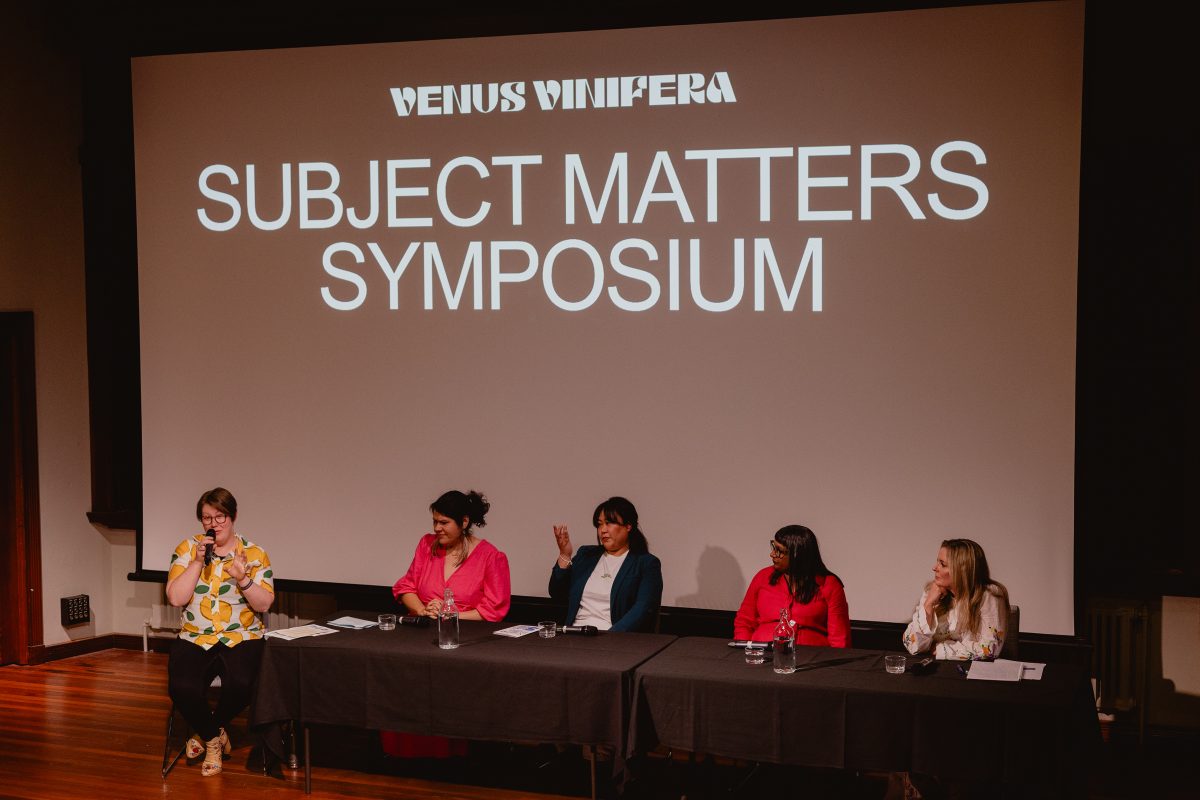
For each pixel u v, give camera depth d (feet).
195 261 18.86
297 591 18.49
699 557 16.63
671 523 16.74
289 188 18.31
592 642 13.76
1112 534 16.10
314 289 18.26
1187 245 15.65
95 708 17.58
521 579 17.44
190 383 18.99
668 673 12.25
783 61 15.96
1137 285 15.85
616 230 16.80
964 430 15.52
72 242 20.90
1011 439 15.34
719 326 16.42
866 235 15.76
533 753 15.49
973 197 15.31
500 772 14.79
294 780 14.46
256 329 18.60
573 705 12.48
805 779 14.49
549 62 16.97
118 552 21.53
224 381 18.81
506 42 17.15
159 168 18.95
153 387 19.21
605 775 14.38
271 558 18.66
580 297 17.01
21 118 19.98
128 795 13.91
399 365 17.92
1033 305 15.17
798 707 11.76
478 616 15.43
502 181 17.29
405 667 13.19
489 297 17.43
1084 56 14.78
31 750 15.58
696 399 16.57
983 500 15.49
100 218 20.84
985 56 15.16
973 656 12.85
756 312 16.25
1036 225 15.11
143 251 19.12
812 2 15.79
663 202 16.57
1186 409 15.76
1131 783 14.51
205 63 18.62
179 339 19.01
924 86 15.42
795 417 16.17
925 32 15.37
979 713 11.17
